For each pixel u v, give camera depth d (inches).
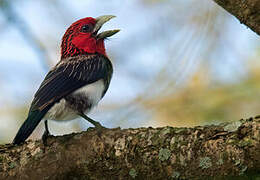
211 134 250.4
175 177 256.8
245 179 240.2
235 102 454.3
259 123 240.8
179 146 255.6
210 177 247.9
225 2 265.1
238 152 239.5
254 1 253.8
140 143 267.0
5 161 298.4
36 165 291.9
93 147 278.5
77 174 285.1
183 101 457.4
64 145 288.8
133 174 268.2
